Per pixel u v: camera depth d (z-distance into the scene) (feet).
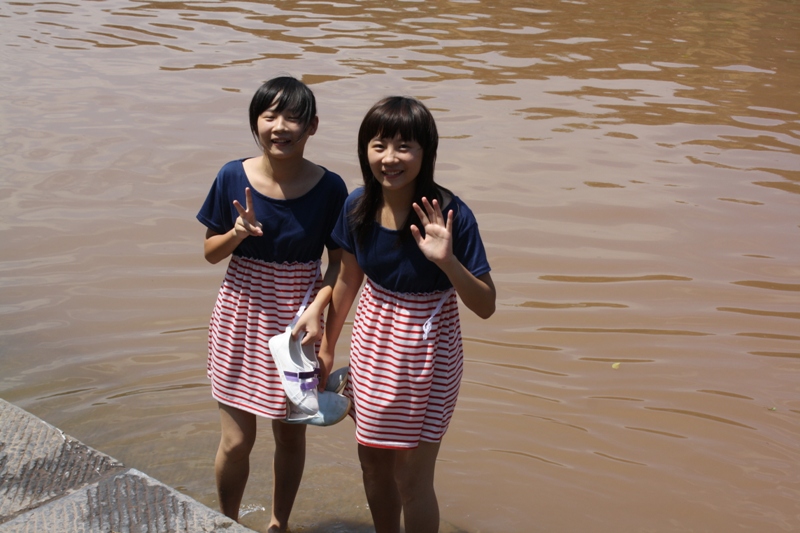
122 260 22.43
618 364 18.43
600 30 48.57
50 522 10.82
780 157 30.48
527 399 17.28
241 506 14.62
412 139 11.26
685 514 14.29
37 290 20.84
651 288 21.57
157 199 26.02
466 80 37.88
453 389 12.19
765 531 13.91
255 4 53.16
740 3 57.41
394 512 12.97
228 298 13.02
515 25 48.83
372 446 12.14
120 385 17.52
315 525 14.24
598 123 33.24
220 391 13.21
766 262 23.03
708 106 35.94
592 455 15.74
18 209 25.00
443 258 11.04
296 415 12.51
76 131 31.12
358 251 12.09
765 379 18.03
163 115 32.96
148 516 10.96
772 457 15.74
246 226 11.98
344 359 18.38
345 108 33.47
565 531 13.91
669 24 50.72
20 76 37.52
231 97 35.14
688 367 18.40
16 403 16.74
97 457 12.13
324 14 50.39
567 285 21.65
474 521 14.14
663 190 27.37
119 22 48.37
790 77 40.65
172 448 15.85
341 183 12.85
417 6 52.95
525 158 29.45
